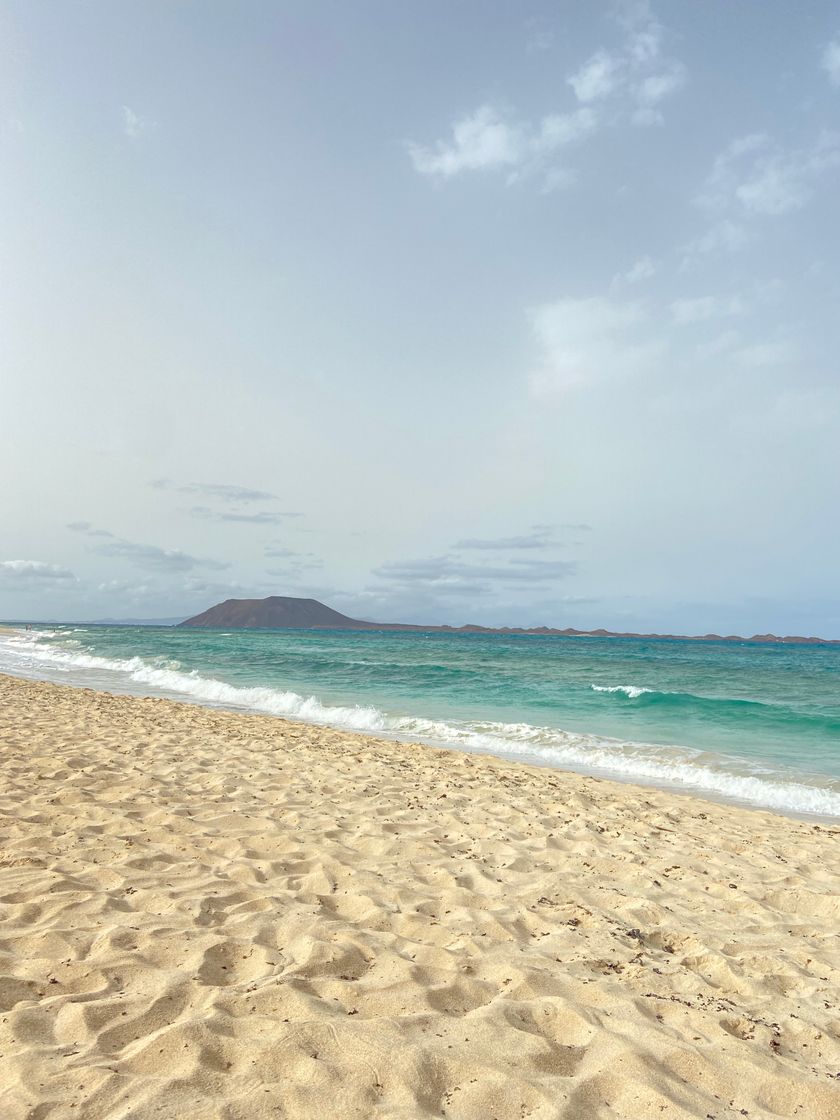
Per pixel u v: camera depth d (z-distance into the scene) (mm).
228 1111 2432
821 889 5586
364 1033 2943
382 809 7168
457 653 44812
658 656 52156
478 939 4094
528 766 10680
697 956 4168
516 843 6301
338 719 15875
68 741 9719
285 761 9359
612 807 8211
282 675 25797
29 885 4535
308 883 4910
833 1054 3131
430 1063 2773
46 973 3389
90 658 30609
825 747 13656
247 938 3908
